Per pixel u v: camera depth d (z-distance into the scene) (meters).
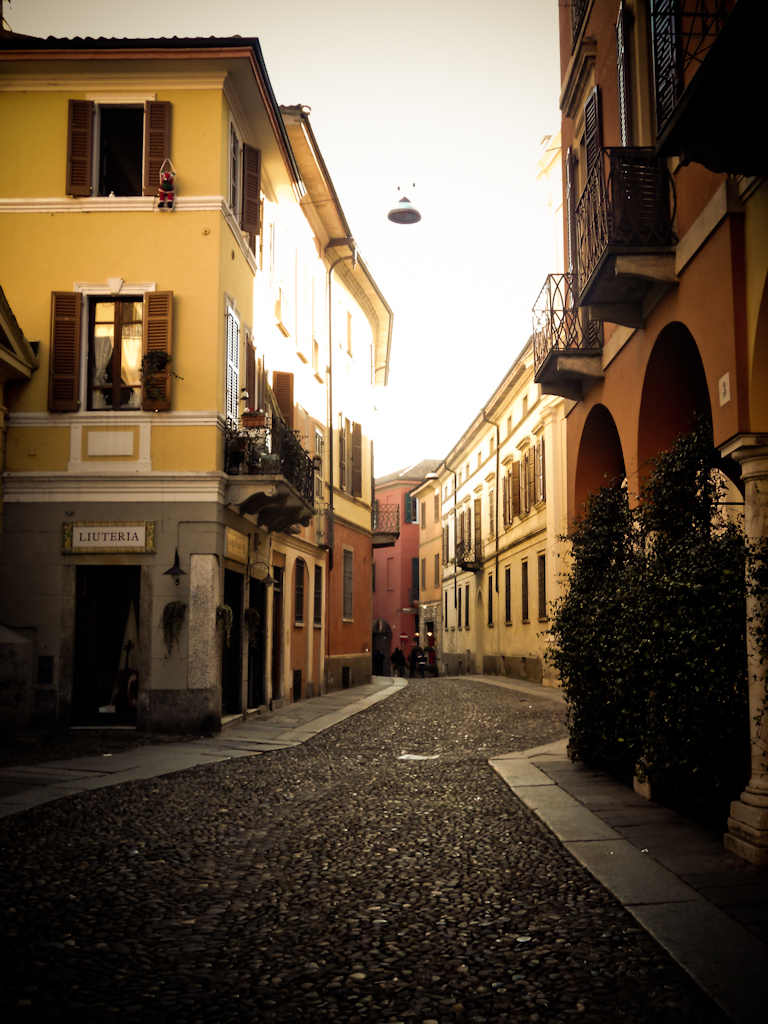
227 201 15.54
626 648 7.98
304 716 17.89
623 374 10.26
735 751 6.69
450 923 4.91
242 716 16.66
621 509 10.11
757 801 6.13
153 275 15.13
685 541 7.31
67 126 15.35
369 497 31.59
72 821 7.57
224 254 15.45
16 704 14.52
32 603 14.71
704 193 7.44
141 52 14.92
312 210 23.06
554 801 8.52
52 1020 3.63
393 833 7.21
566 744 12.93
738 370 6.55
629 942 4.59
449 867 6.14
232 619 15.54
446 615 53.06
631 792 8.98
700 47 6.48
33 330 15.17
